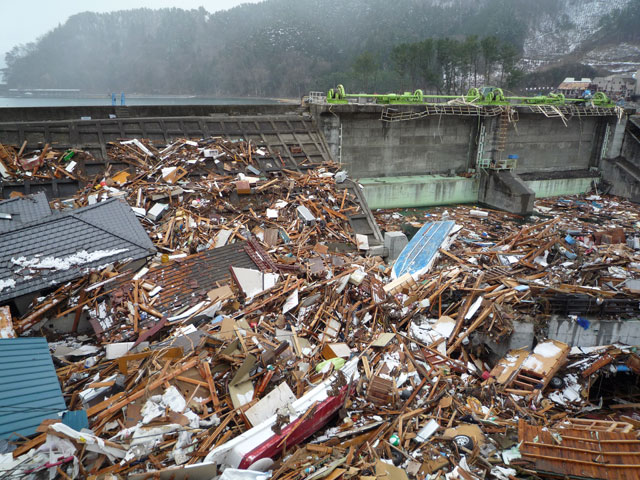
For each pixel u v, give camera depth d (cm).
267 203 3094
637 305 1991
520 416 1608
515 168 5725
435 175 5375
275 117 4191
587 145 6191
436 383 1659
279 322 1781
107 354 1525
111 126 3428
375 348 1791
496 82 12162
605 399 1861
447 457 1281
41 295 1698
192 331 1647
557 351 1870
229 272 2114
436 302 2219
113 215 2212
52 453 968
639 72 11356
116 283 1848
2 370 1206
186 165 3186
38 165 2836
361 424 1401
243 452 1096
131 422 1147
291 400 1330
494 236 3919
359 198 3544
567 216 4856
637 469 1168
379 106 4597
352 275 2170
